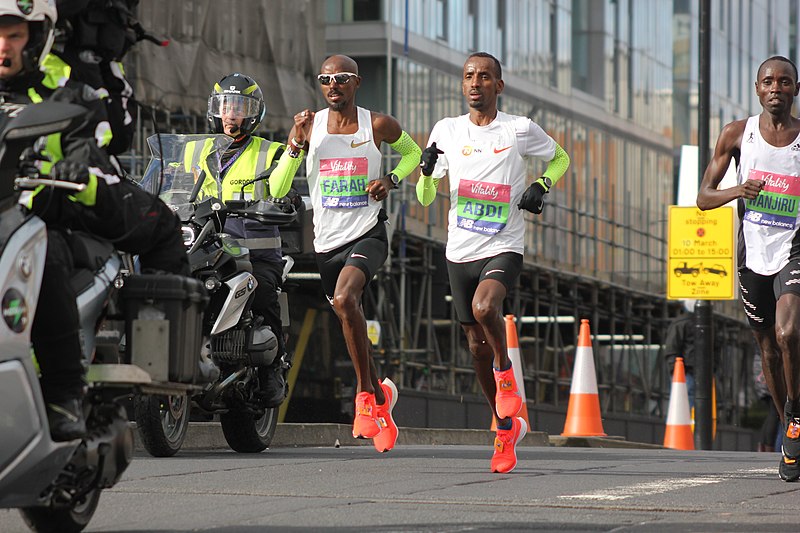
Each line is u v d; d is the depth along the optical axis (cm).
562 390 6216
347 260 2156
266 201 2158
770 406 4003
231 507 1443
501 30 6078
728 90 8775
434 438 3250
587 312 6519
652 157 7606
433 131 2005
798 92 1889
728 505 1530
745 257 1908
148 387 1216
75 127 1079
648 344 7175
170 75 4566
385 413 2144
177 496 1541
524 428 1934
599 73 7012
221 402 2206
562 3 6700
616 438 3956
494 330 1897
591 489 1683
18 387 1070
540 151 1975
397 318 4931
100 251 1216
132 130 1279
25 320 1081
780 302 1844
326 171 2172
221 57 4778
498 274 1927
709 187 1909
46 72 1203
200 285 1272
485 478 1808
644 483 1770
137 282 1237
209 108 2300
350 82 2166
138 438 2389
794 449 1825
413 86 5344
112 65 1267
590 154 6838
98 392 1198
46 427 1097
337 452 2373
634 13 7469
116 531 1271
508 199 1959
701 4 4372
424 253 5134
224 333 2138
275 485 1677
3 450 1070
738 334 8106
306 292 4550
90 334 1204
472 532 1280
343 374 4606
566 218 6425
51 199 1159
